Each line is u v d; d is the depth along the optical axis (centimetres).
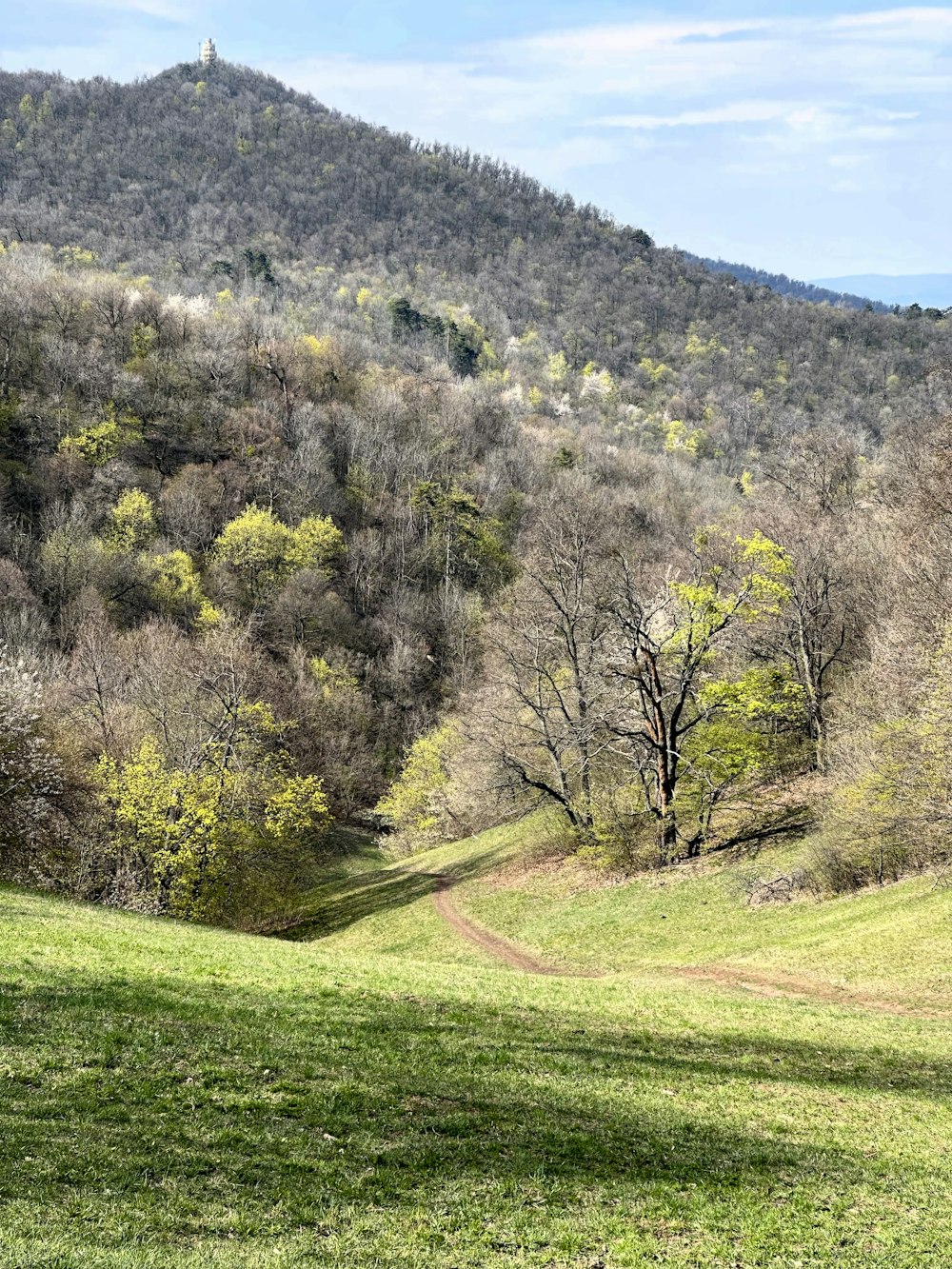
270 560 10800
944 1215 1357
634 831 5131
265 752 6288
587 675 5528
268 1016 1906
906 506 6159
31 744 4362
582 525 6644
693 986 3080
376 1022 1975
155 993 1942
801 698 5106
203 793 4834
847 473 7969
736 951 3550
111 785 4728
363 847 8131
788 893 4000
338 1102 1486
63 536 9438
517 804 5966
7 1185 1075
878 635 4834
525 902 4900
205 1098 1425
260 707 5822
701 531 6444
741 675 5381
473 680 9269
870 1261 1202
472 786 6022
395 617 10888
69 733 5266
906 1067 2114
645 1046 2089
